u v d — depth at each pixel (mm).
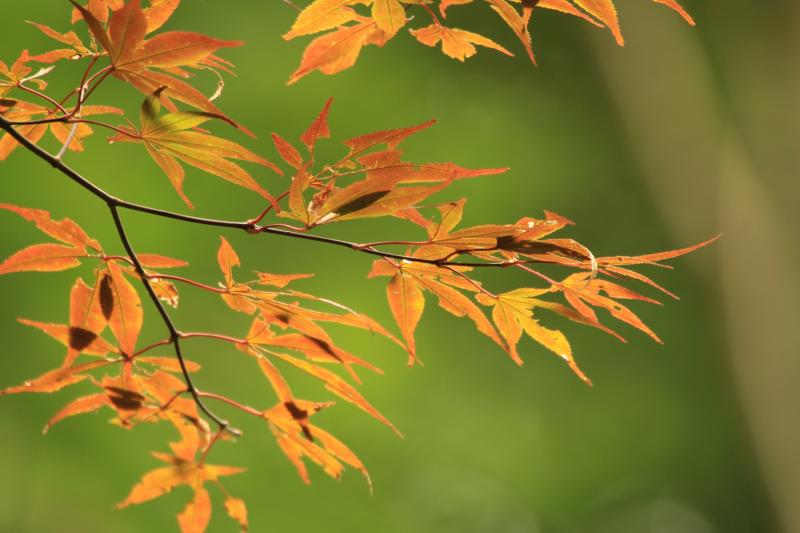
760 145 10648
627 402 10891
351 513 9562
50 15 8906
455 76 11211
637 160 11211
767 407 9680
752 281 10039
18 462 8484
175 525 8930
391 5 1569
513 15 1506
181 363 1873
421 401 10016
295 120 9930
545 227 1577
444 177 1593
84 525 8562
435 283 1734
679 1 11539
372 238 10016
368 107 10391
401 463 9891
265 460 9250
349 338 9602
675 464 11039
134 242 8914
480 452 10273
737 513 11031
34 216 1692
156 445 8922
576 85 11672
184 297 9148
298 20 1597
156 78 1506
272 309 1770
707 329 10758
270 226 1616
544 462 10719
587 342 10805
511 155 11148
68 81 8875
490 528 10539
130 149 9000
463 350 10391
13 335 8727
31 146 1662
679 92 11062
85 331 1779
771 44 10891
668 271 10898
